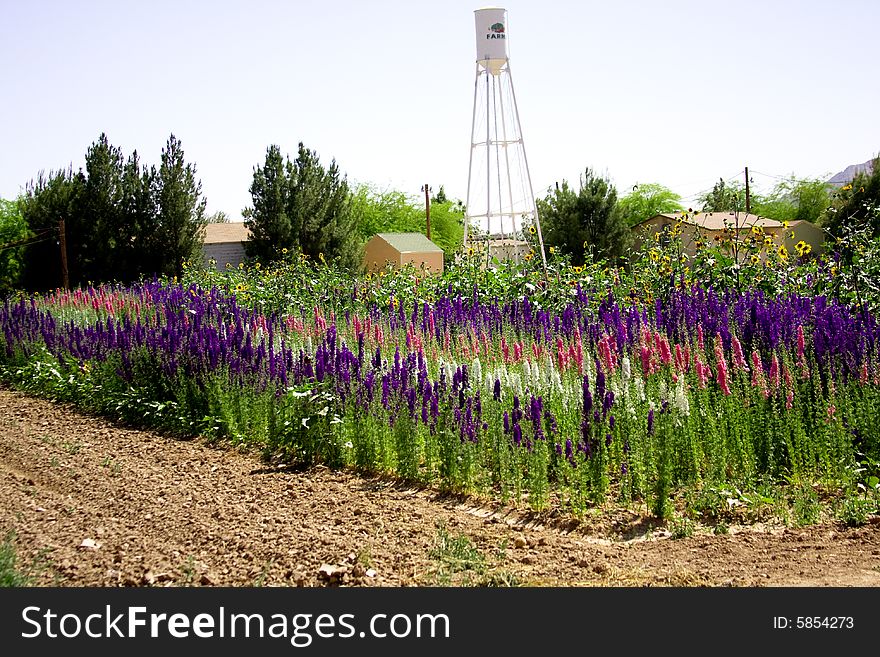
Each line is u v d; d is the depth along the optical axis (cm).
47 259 3509
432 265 5112
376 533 641
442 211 7238
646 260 1515
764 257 1599
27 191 3597
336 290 1747
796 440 749
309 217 3856
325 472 850
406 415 816
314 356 1046
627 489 707
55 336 1497
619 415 768
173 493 764
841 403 789
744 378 819
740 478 729
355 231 4150
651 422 724
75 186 3516
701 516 673
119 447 977
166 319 1412
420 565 573
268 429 945
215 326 1262
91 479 821
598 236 3825
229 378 1043
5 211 4109
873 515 642
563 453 741
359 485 796
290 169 3888
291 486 786
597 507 697
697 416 776
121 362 1212
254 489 777
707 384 851
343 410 891
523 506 713
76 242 3484
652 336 950
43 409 1258
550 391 860
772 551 589
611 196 3894
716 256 1423
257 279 1994
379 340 1158
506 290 1556
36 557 597
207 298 1595
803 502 668
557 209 3975
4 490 785
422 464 836
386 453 834
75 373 1327
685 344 976
